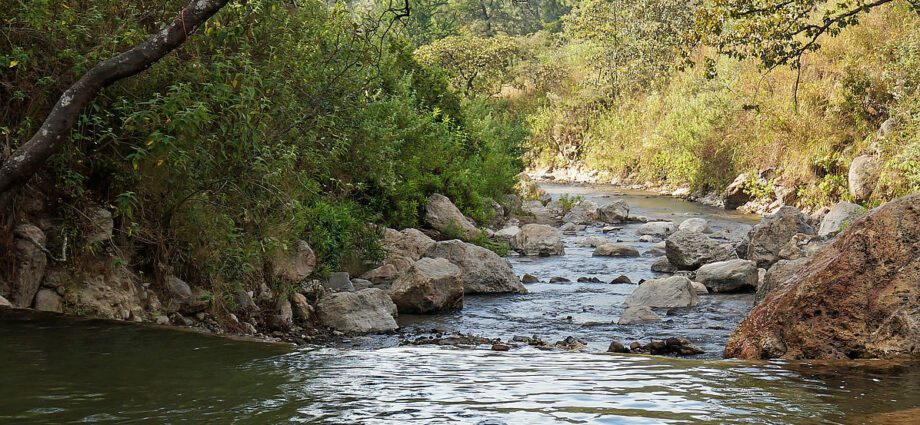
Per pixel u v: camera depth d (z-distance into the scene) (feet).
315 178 44.57
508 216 82.23
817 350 23.97
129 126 26.61
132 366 20.06
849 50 86.07
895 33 81.25
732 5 53.67
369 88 51.26
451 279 39.70
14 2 27.04
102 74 24.39
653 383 18.89
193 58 30.45
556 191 128.88
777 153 89.71
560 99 172.86
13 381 18.13
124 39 28.04
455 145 68.74
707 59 57.06
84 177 29.09
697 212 93.56
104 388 17.74
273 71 34.14
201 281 32.22
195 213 31.40
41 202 28.60
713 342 32.12
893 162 66.74
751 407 16.33
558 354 24.68
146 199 30.94
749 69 99.19
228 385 18.34
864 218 25.63
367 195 55.21
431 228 59.41
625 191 127.13
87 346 22.12
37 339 22.68
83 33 27.71
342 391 17.83
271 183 34.53
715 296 43.24
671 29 145.07
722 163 104.78
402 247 49.34
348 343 32.07
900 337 23.49
